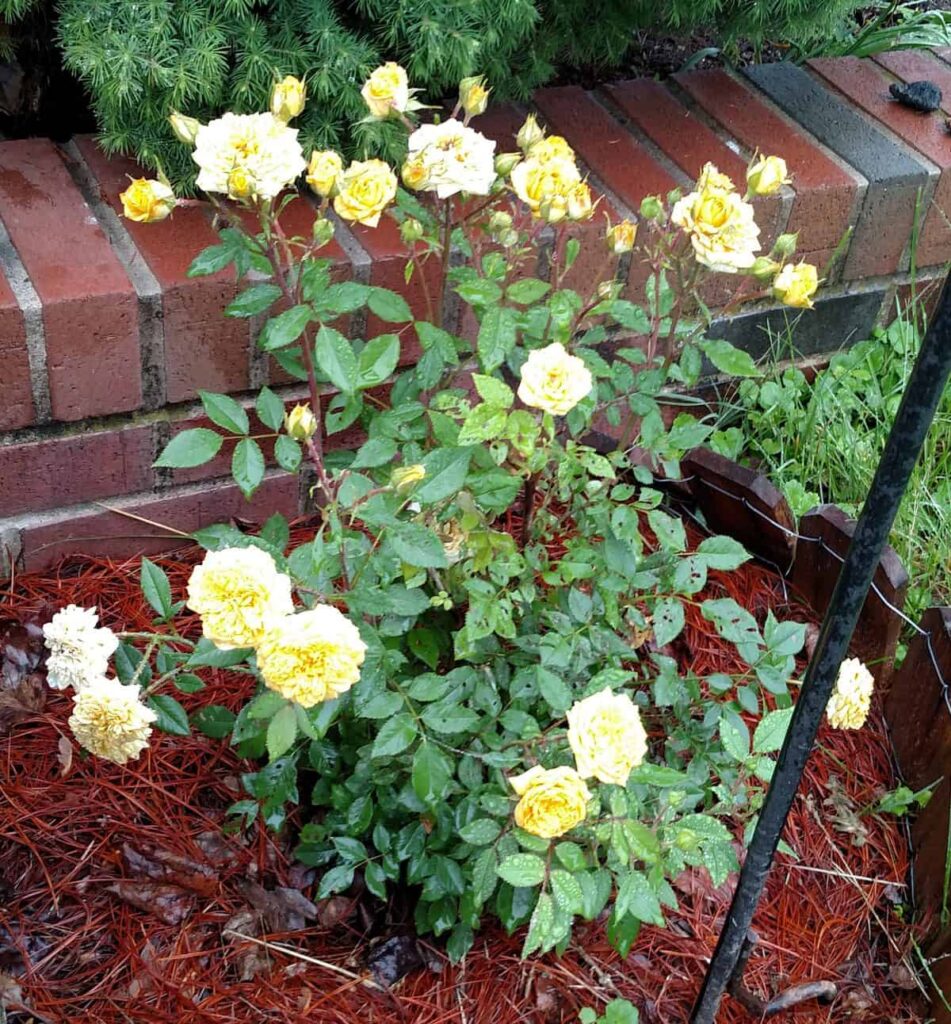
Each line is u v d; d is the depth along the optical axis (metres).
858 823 1.88
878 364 2.55
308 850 1.63
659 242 1.57
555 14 2.13
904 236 2.41
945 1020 1.64
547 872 1.32
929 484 2.39
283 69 1.82
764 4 2.23
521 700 1.59
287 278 1.83
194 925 1.62
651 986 1.65
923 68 2.65
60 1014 1.51
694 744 1.69
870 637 2.03
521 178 1.44
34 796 1.71
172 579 2.02
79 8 1.76
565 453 1.52
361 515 1.33
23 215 1.84
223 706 1.71
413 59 1.84
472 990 1.61
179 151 1.87
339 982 1.59
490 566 1.51
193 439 1.46
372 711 1.39
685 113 2.37
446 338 1.60
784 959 1.72
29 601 1.94
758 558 2.24
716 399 2.47
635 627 1.75
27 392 1.77
